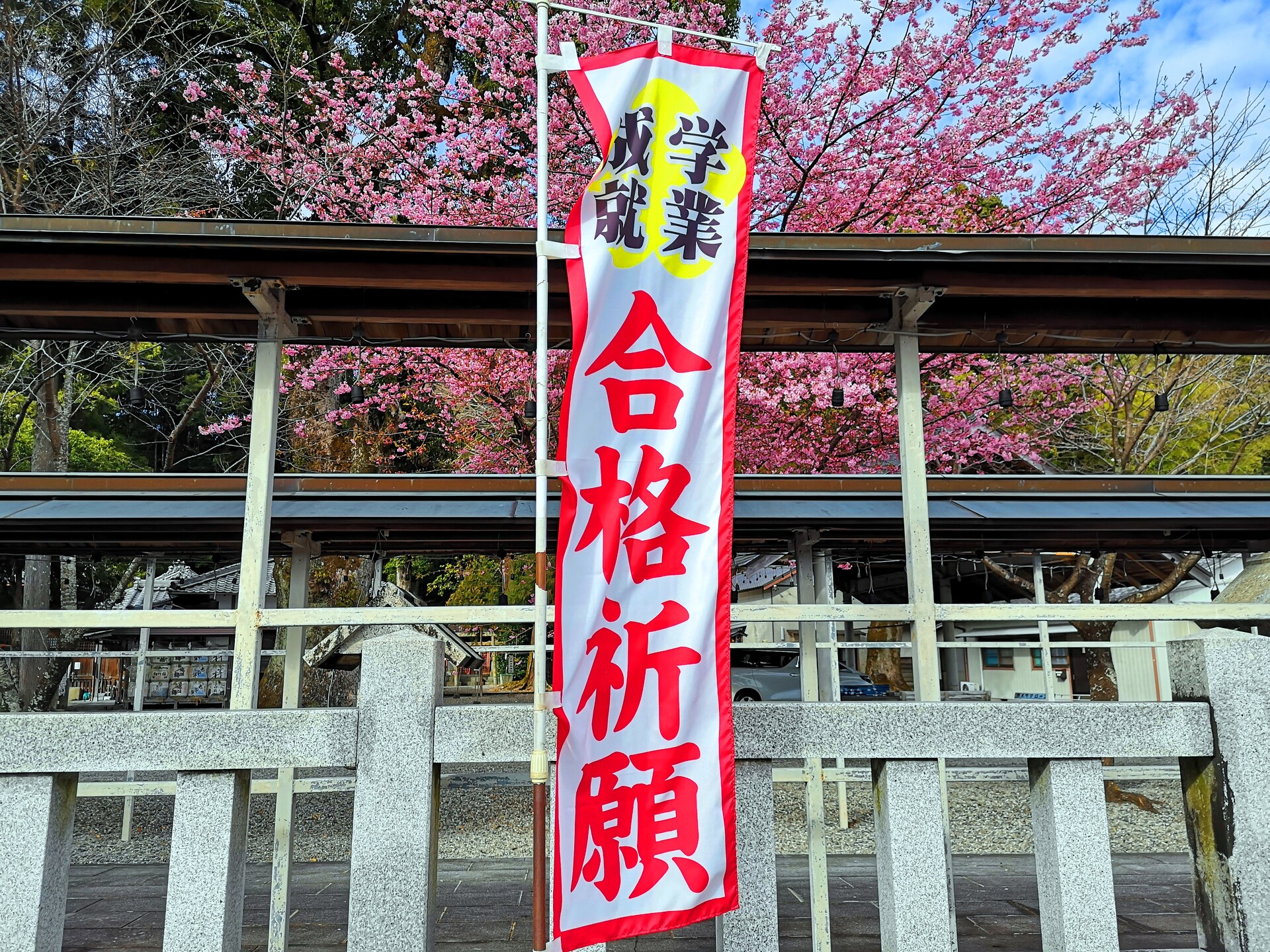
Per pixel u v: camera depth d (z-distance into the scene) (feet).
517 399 42.91
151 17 45.21
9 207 37.58
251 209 51.72
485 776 19.65
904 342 17.65
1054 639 66.13
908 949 11.16
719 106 12.31
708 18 40.50
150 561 31.48
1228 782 11.32
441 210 42.47
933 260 15.90
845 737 11.43
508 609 16.24
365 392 46.44
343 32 52.39
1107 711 11.55
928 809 11.45
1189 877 23.32
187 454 66.44
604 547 10.94
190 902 10.68
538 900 10.38
